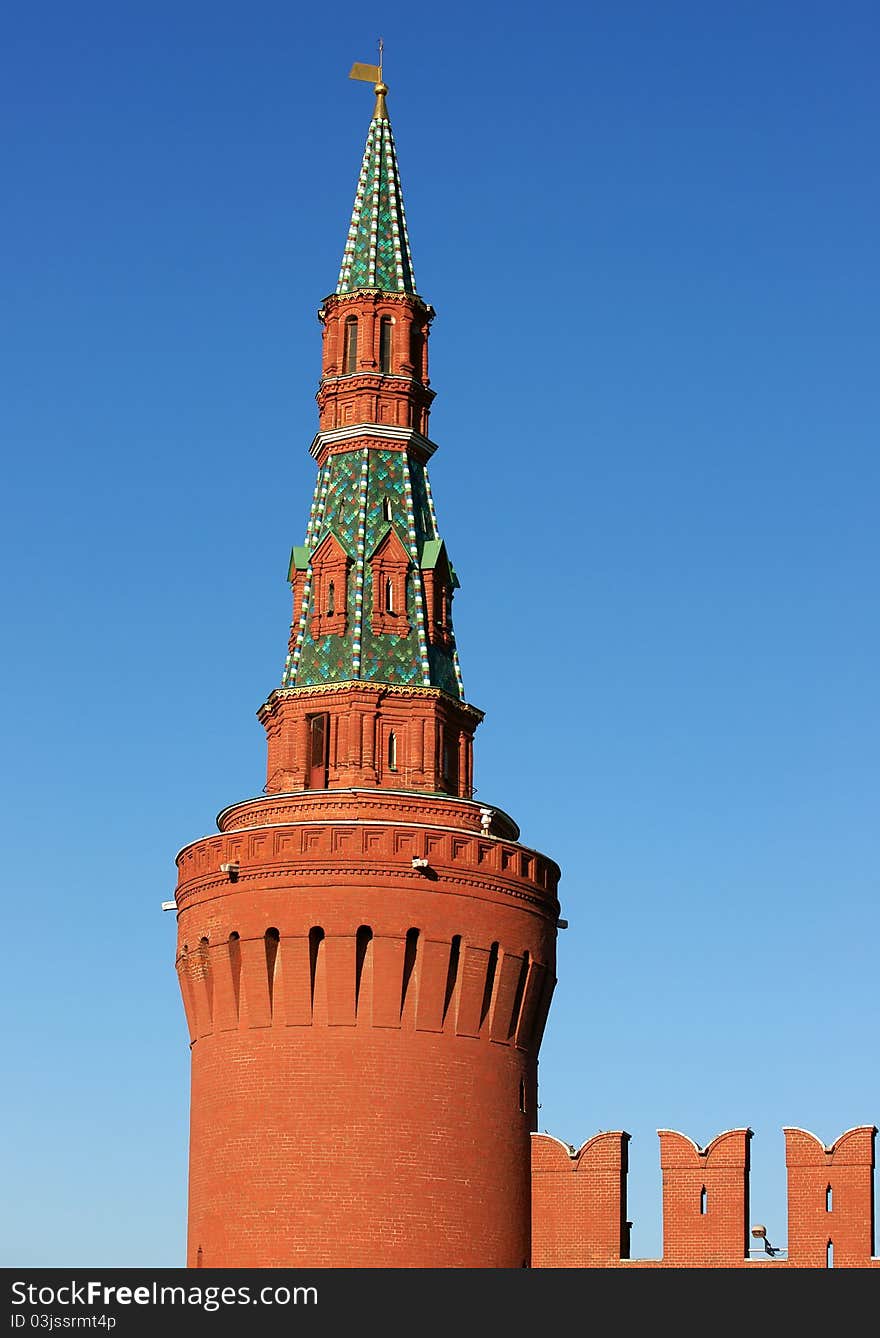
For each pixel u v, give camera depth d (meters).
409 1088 67.31
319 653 73.38
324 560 74.50
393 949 67.81
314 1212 66.12
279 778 72.81
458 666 74.94
